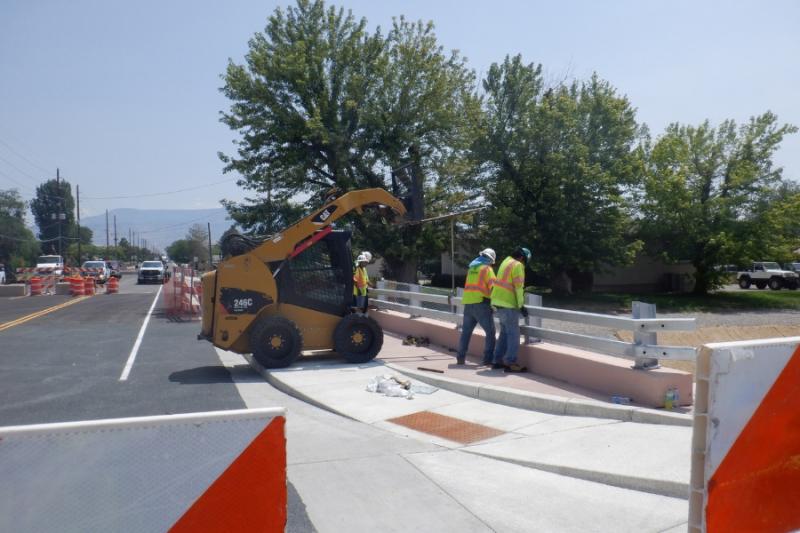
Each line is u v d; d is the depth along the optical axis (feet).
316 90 101.40
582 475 18.22
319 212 36.01
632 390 24.49
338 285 36.50
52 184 378.53
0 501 7.19
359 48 102.53
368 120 100.32
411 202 39.68
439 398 27.35
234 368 37.01
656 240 115.96
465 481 18.13
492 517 15.80
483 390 27.02
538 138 101.60
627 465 18.26
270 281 34.88
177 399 28.84
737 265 108.78
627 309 96.27
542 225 103.50
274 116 99.50
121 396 29.45
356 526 15.34
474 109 104.94
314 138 99.14
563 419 23.50
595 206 102.89
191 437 8.13
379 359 36.27
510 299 30.45
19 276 140.26
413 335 44.32
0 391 30.55
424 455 20.31
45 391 30.55
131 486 7.81
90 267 155.12
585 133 105.09
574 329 73.41
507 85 104.22
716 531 10.55
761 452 11.09
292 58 96.22
